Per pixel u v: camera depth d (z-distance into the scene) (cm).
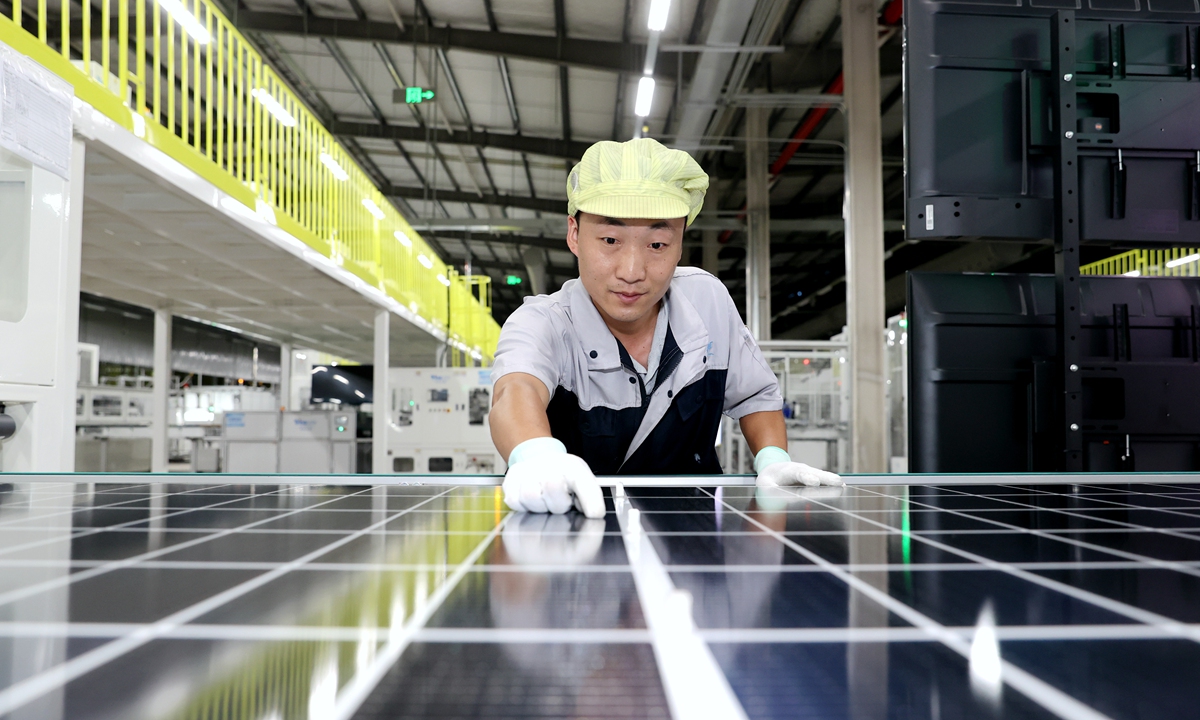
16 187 232
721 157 1551
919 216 184
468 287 1530
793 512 92
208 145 491
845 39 871
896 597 49
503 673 35
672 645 39
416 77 1258
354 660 36
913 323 189
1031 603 48
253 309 961
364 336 1284
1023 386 187
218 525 81
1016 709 30
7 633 40
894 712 30
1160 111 186
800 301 2516
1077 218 180
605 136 1493
